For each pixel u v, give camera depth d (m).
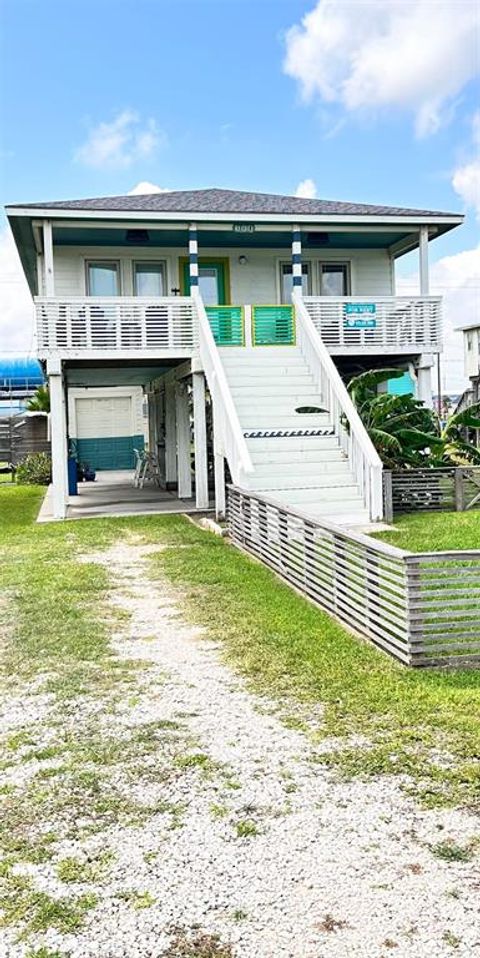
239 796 3.75
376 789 3.76
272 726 4.57
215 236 16.11
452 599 6.20
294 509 8.19
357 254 17.58
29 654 6.11
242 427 13.06
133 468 28.12
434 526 10.77
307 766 4.04
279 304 17.19
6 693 5.29
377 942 2.69
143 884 3.08
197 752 4.25
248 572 8.91
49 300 13.98
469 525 10.64
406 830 3.39
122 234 15.73
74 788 3.89
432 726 4.45
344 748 4.22
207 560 9.66
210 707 4.91
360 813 3.54
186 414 17.36
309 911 2.87
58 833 3.48
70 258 16.47
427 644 5.50
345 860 3.18
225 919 2.85
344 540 6.68
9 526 13.52
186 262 16.97
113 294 16.73
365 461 11.88
